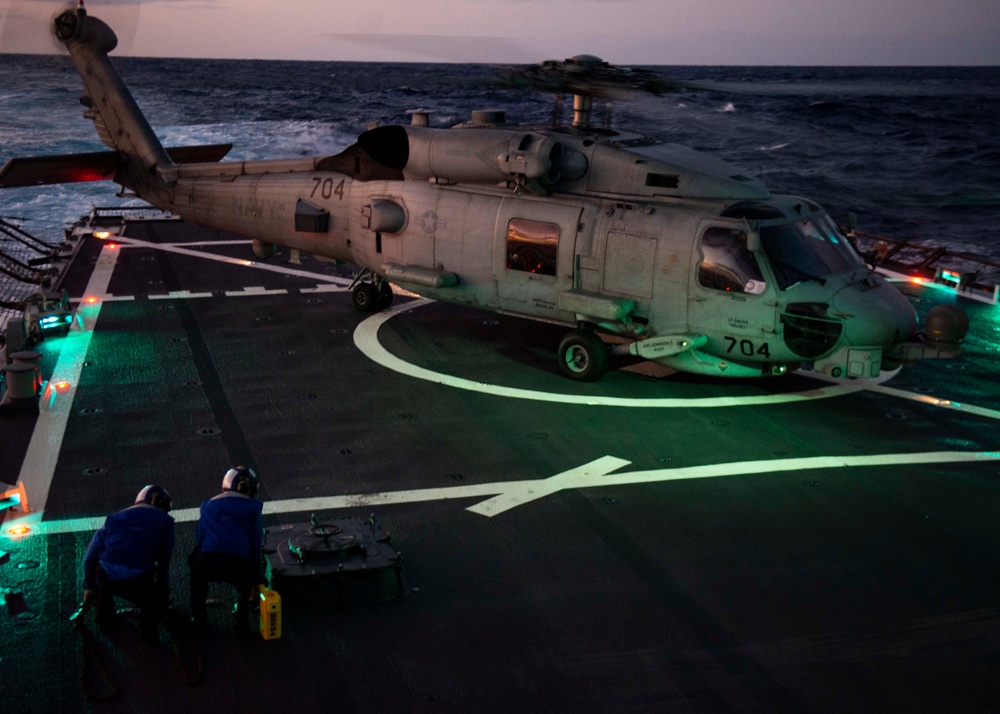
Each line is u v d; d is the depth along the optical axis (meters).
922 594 8.77
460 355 16.06
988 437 13.00
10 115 70.44
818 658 7.69
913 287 21.42
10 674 7.21
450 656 7.61
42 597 8.35
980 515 10.52
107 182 49.56
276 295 19.61
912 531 10.08
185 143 60.88
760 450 12.31
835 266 13.29
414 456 11.82
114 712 6.79
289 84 118.88
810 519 10.33
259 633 7.87
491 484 11.05
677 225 13.49
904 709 7.04
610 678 7.36
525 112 72.50
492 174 15.08
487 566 9.13
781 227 13.16
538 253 14.70
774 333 13.00
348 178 17.12
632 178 14.12
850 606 8.52
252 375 14.76
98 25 19.62
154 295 19.33
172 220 27.28
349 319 18.05
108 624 7.89
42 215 42.16
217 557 7.55
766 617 8.30
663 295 13.69
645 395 14.37
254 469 11.30
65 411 13.00
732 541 9.77
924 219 46.66
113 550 7.46
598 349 14.54
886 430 13.18
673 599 8.58
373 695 7.09
